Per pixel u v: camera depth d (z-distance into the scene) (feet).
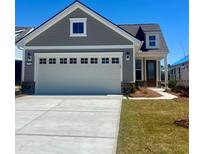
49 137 16.97
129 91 45.32
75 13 47.96
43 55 48.19
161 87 64.39
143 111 27.30
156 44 62.75
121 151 13.97
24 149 14.44
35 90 47.85
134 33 66.59
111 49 46.93
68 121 22.11
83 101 35.68
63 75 47.98
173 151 13.89
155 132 18.12
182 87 53.62
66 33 47.96
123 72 46.39
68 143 15.61
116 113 26.03
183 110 27.96
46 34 48.29
